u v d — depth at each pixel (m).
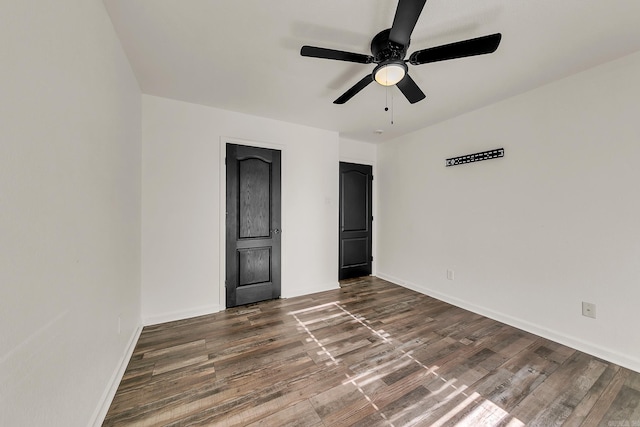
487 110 2.75
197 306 2.76
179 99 2.62
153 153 2.54
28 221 0.80
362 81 1.71
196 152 2.75
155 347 2.10
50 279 0.91
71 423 1.05
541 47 1.75
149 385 1.64
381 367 1.85
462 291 3.01
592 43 1.71
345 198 4.19
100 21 1.37
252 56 1.89
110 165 1.54
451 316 2.74
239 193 3.02
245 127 3.02
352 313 2.82
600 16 1.46
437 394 1.58
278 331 2.39
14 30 0.74
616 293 1.90
